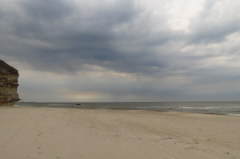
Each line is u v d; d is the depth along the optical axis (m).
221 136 10.22
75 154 6.04
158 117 20.48
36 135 8.32
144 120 17.41
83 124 12.92
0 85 35.03
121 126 13.05
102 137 8.73
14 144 6.81
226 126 13.94
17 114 17.12
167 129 12.28
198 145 7.95
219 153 6.79
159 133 10.69
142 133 10.48
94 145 7.19
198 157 6.20
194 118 19.81
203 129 12.48
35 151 6.15
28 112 19.72
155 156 6.14
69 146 6.89
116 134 9.79
